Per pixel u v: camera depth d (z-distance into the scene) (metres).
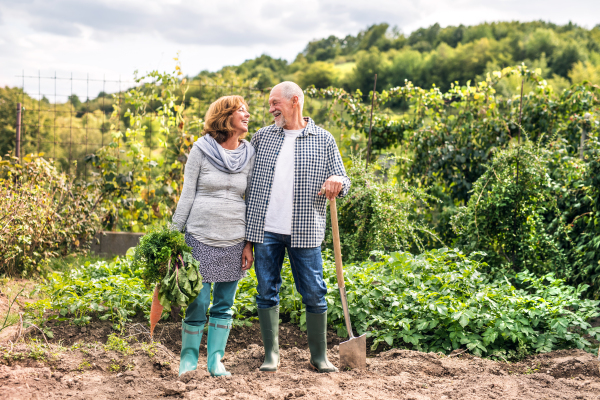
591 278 4.24
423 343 3.21
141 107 6.34
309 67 44.00
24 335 3.16
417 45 54.56
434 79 44.84
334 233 2.66
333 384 2.39
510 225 4.69
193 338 2.62
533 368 2.81
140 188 6.47
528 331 3.10
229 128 2.60
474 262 3.98
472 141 5.95
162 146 6.50
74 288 3.57
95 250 6.25
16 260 4.93
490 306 3.27
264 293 2.65
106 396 2.24
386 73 45.16
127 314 3.48
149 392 2.31
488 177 4.76
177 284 2.35
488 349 3.13
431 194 5.94
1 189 4.91
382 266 3.93
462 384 2.46
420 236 5.52
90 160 6.44
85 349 2.86
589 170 4.53
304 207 2.59
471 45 46.56
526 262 4.61
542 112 5.93
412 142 6.21
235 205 2.59
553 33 48.12
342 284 2.72
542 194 4.69
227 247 2.57
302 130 2.70
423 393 2.33
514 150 4.71
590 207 4.70
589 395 2.29
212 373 2.55
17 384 2.27
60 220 5.63
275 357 2.70
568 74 40.31
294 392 2.25
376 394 2.27
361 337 2.68
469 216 4.75
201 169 2.59
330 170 2.69
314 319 2.67
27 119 16.53
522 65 6.05
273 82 31.52
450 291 3.52
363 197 4.85
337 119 6.41
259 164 2.68
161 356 2.84
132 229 6.55
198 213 2.55
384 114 6.39
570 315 3.26
